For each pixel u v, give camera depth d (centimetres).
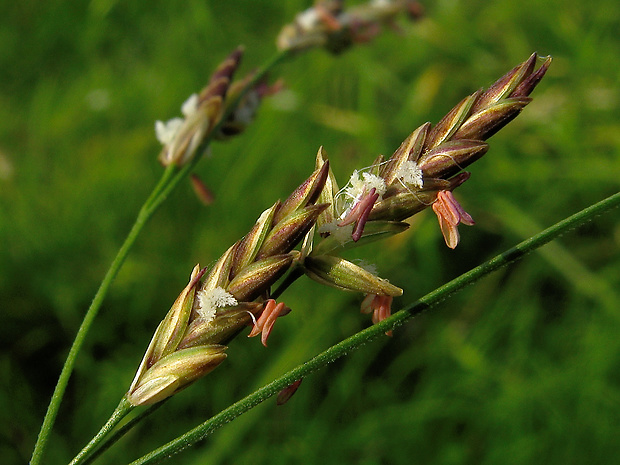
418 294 10
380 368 10
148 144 12
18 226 11
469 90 12
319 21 7
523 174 11
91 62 13
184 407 9
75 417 9
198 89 12
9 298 10
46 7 13
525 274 10
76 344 5
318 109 11
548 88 12
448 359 10
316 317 10
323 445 9
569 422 9
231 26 13
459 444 9
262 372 9
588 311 10
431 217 10
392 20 7
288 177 11
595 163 11
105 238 11
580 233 10
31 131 12
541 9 13
